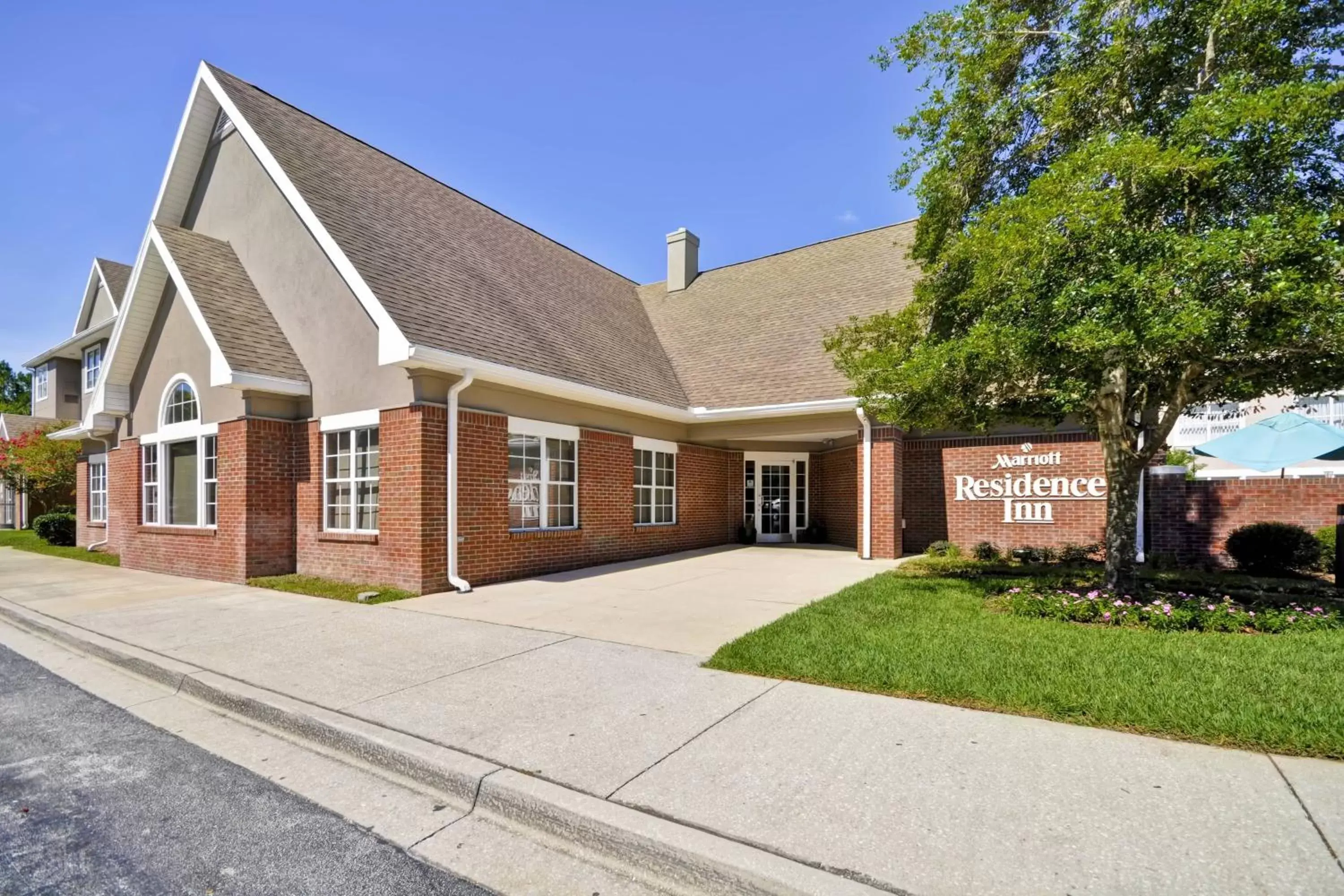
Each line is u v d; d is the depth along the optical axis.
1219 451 11.09
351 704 4.90
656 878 2.99
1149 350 5.91
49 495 27.23
